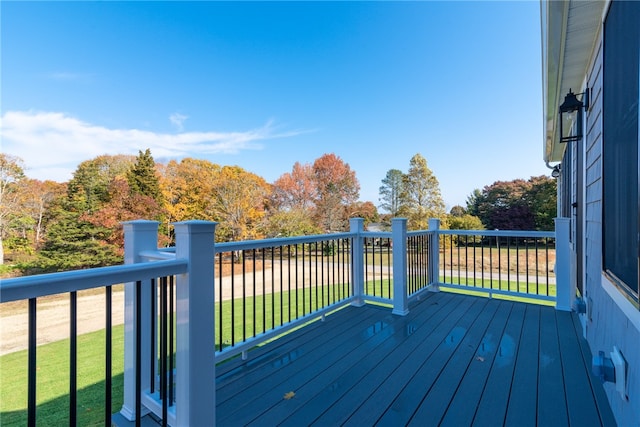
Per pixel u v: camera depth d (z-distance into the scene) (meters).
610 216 1.67
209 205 16.84
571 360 2.22
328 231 22.16
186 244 1.28
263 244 2.46
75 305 0.98
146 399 1.60
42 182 14.89
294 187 21.78
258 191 18.27
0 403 2.57
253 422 1.56
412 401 1.73
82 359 3.44
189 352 1.26
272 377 2.02
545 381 1.93
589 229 2.53
